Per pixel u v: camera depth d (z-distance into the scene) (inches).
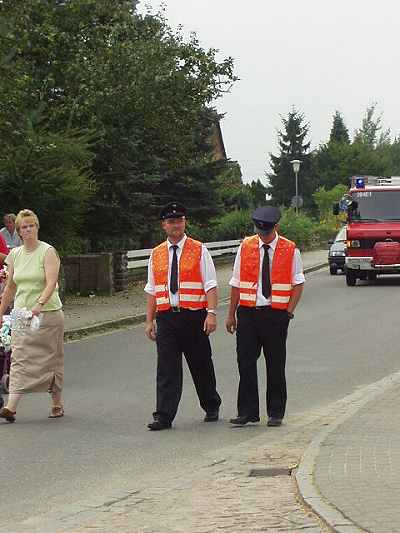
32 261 454.0
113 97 1030.4
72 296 1112.2
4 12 829.8
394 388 498.6
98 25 1072.2
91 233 1270.9
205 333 438.0
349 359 634.2
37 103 958.4
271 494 306.3
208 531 269.9
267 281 431.5
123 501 307.7
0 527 283.3
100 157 1127.6
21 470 354.0
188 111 1099.3
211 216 1621.6
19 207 906.1
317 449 353.1
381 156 4311.0
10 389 450.6
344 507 275.6
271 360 432.1
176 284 434.9
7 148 872.9
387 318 877.2
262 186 3814.0
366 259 1273.4
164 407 430.9
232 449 383.6
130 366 626.2
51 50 1007.6
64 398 510.3
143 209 1293.1
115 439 407.8
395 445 357.1
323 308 981.8
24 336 448.1
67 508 301.7
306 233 2303.2
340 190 3041.3
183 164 1267.2
